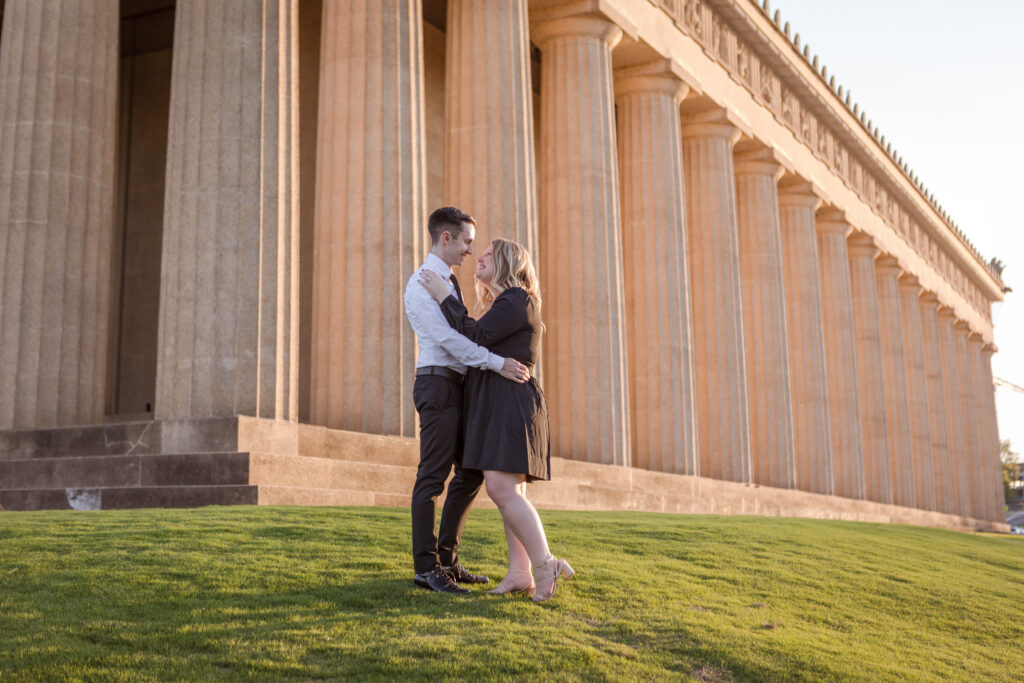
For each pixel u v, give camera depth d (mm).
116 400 25156
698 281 28750
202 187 13820
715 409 27922
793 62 33844
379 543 7754
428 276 6145
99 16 16188
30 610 5445
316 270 16422
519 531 6211
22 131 15352
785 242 35812
